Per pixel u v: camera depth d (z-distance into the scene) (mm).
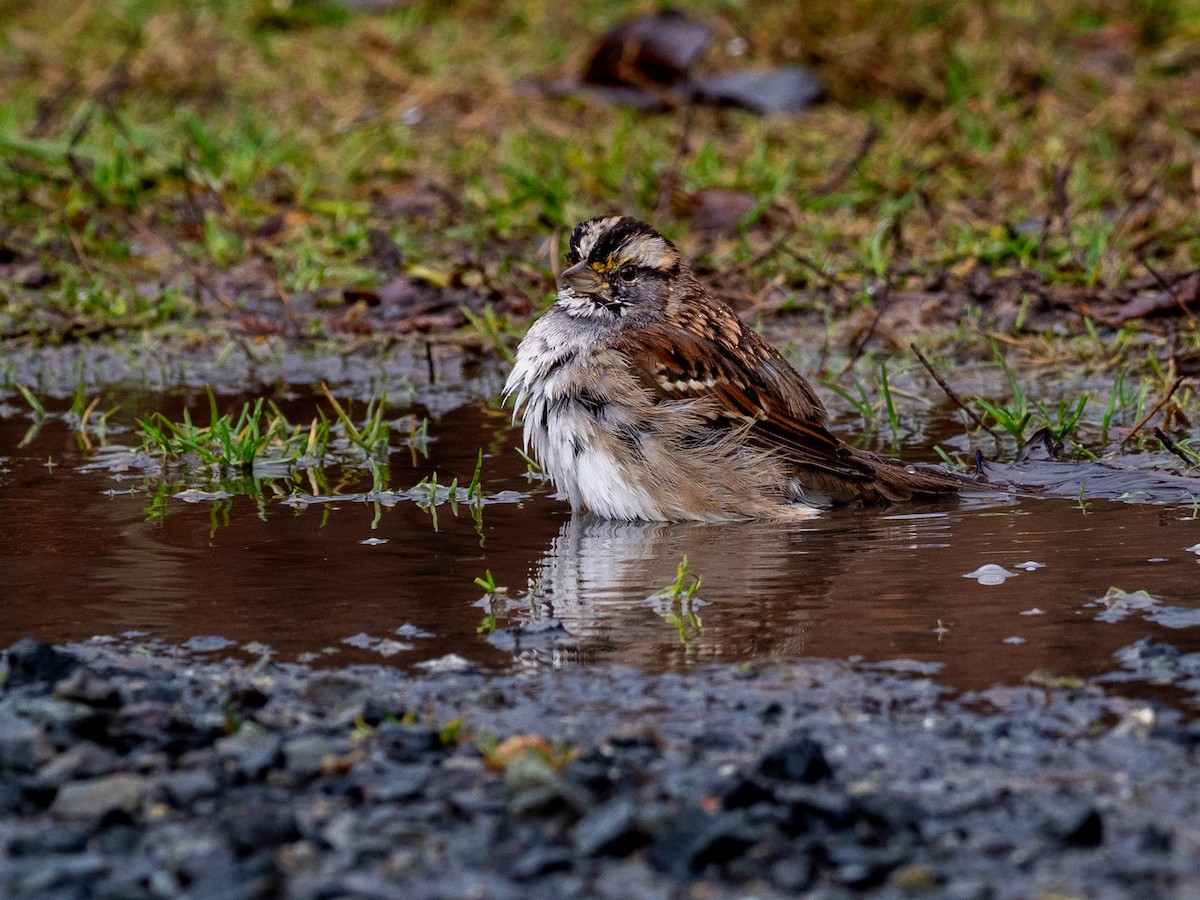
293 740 6555
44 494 10844
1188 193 18703
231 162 19766
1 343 15961
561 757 6359
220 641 7852
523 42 25188
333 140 21797
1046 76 22547
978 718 6762
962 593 8406
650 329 10750
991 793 6090
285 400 13906
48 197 19344
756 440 10508
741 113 22906
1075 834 5684
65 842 5820
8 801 6137
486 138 21906
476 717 6883
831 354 15102
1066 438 11828
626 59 23156
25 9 27703
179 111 22547
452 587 8727
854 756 6438
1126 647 7512
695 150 21047
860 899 5398
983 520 9969
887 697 7000
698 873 5582
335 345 15719
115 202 19016
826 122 22297
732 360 10766
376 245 17641
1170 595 8258
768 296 16375
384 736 6613
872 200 18844
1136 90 22156
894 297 16141
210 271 17672
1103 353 14391
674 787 6129
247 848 5746
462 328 16000
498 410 13477
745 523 10242
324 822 5953
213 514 10305
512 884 5539
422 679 7332
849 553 9305
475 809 6027
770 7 24812
